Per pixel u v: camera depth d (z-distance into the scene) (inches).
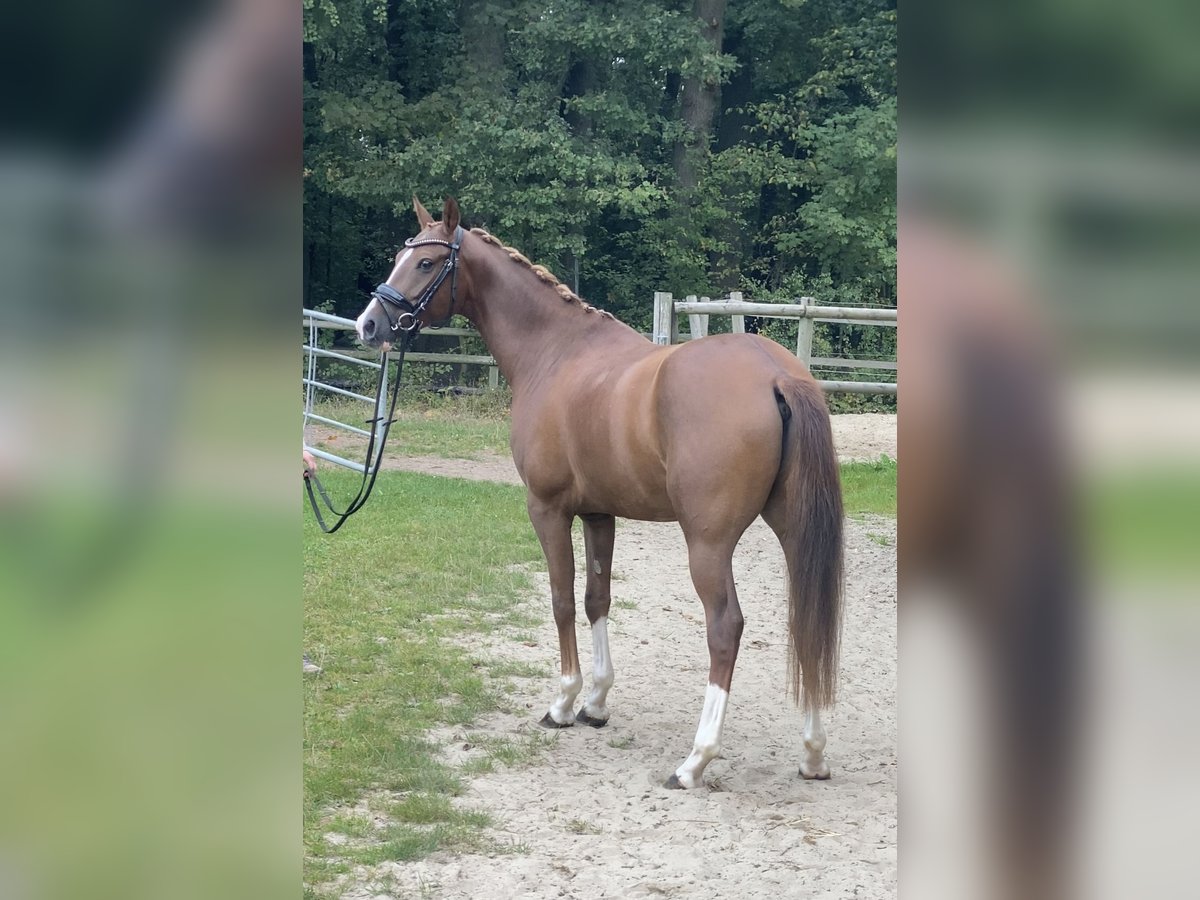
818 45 698.8
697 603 246.2
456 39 650.2
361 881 111.7
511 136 596.7
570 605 167.9
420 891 109.7
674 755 155.6
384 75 654.5
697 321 406.0
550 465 162.2
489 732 163.3
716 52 667.4
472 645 206.8
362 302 713.0
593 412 153.8
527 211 606.9
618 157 653.9
